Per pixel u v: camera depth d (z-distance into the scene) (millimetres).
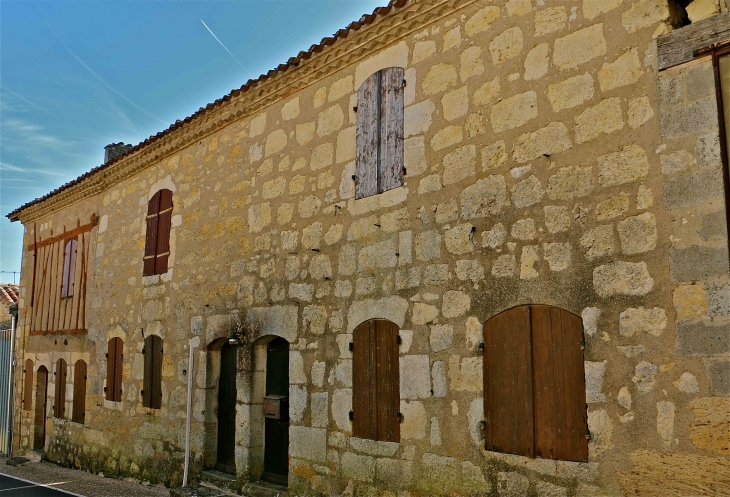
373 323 6238
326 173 7031
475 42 5688
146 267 9938
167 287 9367
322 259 6906
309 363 6879
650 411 4266
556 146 4988
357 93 6801
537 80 5180
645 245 4418
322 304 6828
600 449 4469
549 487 4715
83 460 11125
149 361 9555
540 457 4801
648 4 4602
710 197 4156
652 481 4203
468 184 5566
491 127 5457
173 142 9539
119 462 10070
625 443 4355
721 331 4012
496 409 5129
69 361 12062
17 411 14039
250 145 8188
